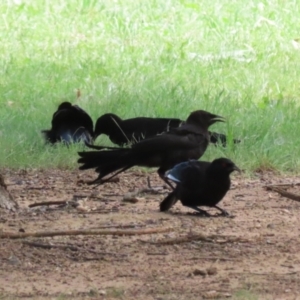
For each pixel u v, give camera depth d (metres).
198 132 12.76
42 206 11.85
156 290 8.48
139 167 14.05
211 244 10.08
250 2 25.92
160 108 17.42
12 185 13.23
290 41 23.27
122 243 10.10
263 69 20.97
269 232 10.63
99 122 15.48
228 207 11.86
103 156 11.94
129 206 11.90
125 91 18.64
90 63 20.94
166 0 25.59
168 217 11.26
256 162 14.13
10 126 16.20
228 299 8.16
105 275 9.01
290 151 14.77
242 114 17.08
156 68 20.72
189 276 8.95
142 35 23.50
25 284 8.74
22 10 24.91
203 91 19.02
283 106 17.81
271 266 9.31
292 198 12.05
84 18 24.53
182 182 11.26
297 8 25.78
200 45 22.78
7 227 10.76
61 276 8.99
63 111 15.45
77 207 11.73
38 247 9.92
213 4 25.70
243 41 23.20
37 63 21.00
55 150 14.87
